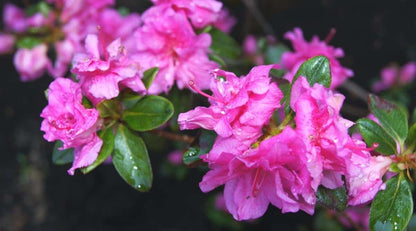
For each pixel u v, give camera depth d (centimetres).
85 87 35
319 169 30
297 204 31
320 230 69
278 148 30
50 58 59
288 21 75
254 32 72
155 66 38
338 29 75
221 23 56
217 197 77
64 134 34
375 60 75
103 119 36
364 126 35
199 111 32
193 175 82
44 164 82
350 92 71
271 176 32
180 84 39
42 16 52
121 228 81
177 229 81
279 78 34
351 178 33
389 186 35
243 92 31
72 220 81
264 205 32
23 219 81
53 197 82
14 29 57
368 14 74
